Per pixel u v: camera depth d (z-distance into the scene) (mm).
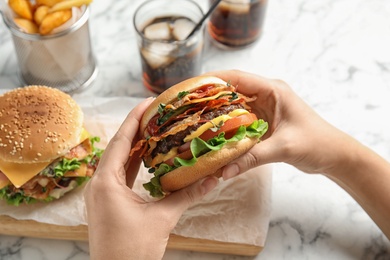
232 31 642
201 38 580
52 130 511
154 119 456
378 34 681
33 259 515
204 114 450
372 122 607
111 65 648
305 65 652
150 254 434
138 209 443
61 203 524
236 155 440
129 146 466
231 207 519
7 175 506
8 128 510
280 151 484
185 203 452
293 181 559
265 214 516
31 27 559
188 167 430
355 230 532
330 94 628
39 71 600
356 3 709
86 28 585
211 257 514
